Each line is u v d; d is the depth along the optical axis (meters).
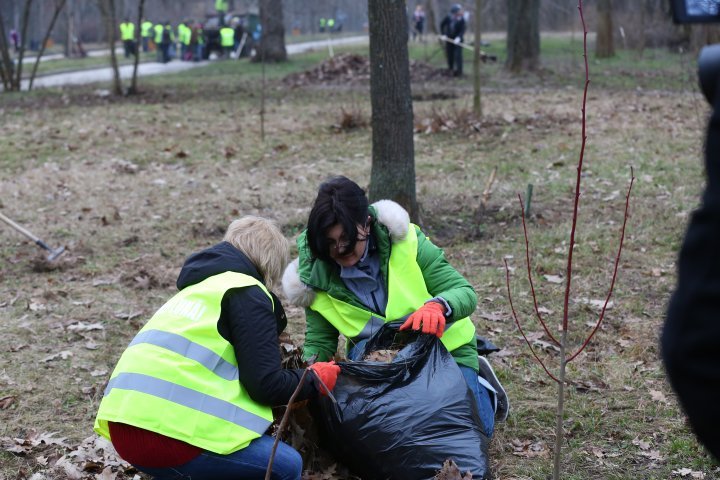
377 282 3.75
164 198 9.52
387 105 7.25
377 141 7.36
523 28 21.02
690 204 8.17
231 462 3.08
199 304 3.14
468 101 15.33
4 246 7.96
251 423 3.10
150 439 3.00
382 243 3.72
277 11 29.02
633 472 3.83
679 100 15.05
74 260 7.39
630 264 6.67
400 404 3.34
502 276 6.49
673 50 28.77
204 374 3.08
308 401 3.50
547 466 3.89
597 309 5.80
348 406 3.35
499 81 19.83
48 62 38.81
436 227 7.82
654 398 4.49
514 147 11.23
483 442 3.37
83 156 12.06
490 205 8.48
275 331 3.18
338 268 3.73
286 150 11.90
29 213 9.11
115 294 6.61
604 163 10.05
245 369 3.10
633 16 31.11
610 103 14.75
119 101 18.12
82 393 4.90
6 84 21.20
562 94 16.61
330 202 3.47
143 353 3.08
